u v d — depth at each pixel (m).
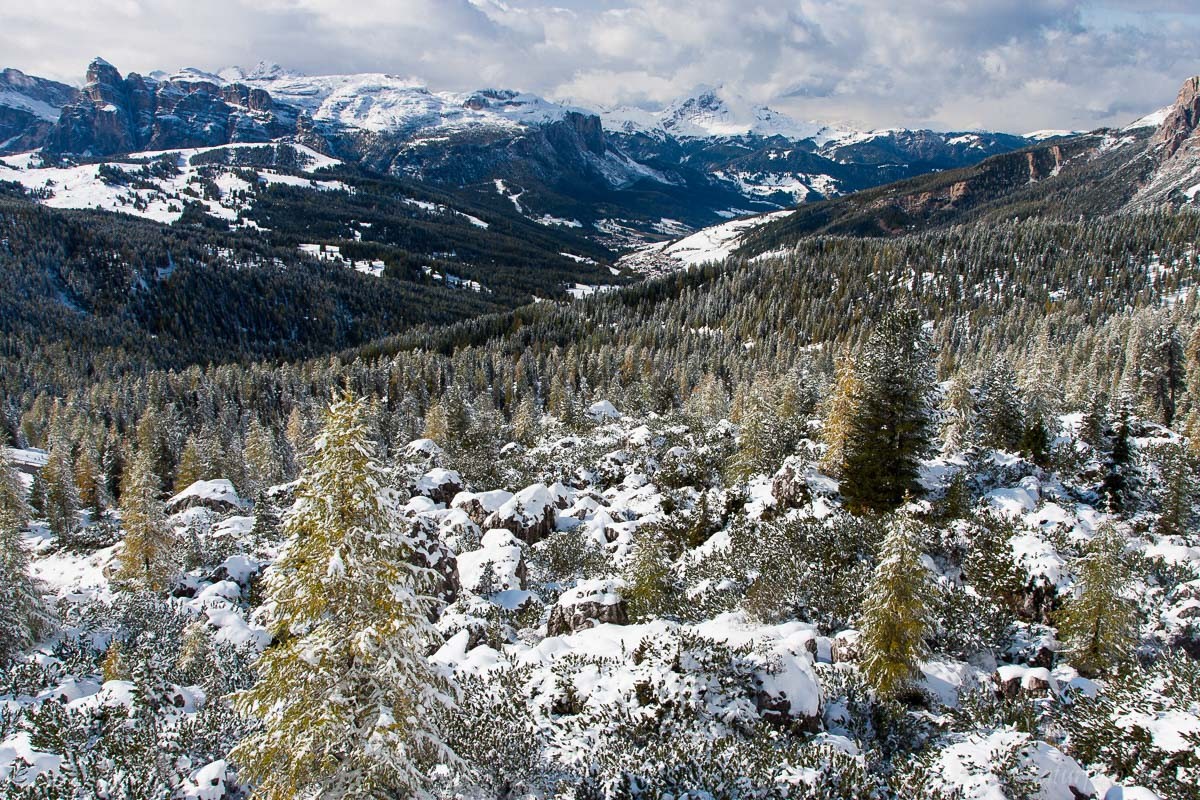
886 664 19.34
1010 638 23.55
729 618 23.77
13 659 24.75
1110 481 38.47
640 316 187.25
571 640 23.30
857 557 29.19
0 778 14.92
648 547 27.59
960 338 140.25
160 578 37.16
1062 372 92.56
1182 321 107.56
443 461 60.66
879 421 35.81
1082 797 14.49
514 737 17.19
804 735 17.84
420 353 157.38
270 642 28.36
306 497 11.80
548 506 43.25
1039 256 187.38
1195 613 22.08
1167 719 16.16
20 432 114.88
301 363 190.62
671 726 17.50
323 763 11.59
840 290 178.00
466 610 28.33
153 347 194.25
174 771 16.05
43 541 55.84
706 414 80.81
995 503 33.97
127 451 84.62
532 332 180.50
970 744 16.58
